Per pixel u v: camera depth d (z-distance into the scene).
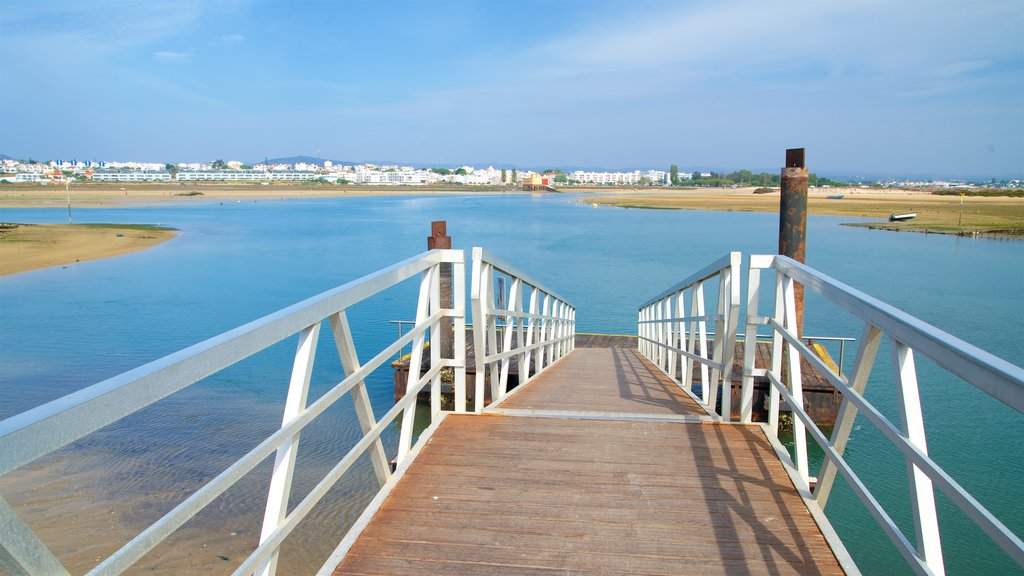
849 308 2.68
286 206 100.94
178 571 5.98
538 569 2.65
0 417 10.04
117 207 90.69
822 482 3.09
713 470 3.61
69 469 7.97
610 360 10.94
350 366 2.86
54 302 19.95
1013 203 103.12
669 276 27.59
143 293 21.70
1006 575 6.03
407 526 2.98
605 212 88.50
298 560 6.20
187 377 1.66
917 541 2.05
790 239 9.05
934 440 8.95
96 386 1.38
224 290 22.41
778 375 3.95
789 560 2.72
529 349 7.40
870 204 99.62
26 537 1.18
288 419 2.31
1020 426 9.42
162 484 7.63
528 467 3.64
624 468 3.63
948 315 18.23
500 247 39.81
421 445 3.90
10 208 83.56
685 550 2.79
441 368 4.45
